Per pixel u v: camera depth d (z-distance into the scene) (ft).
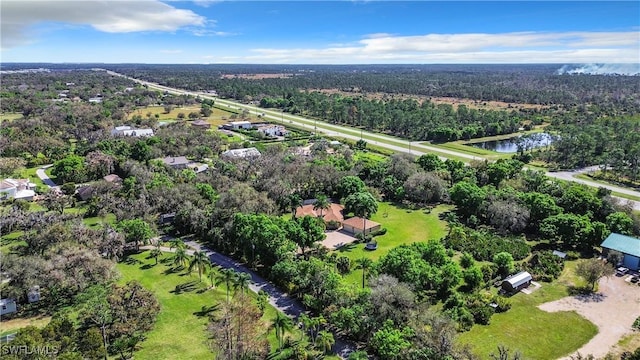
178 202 369.91
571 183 454.40
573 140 586.86
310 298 240.53
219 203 347.56
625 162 528.22
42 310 241.35
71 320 226.79
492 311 238.27
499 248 314.14
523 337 220.02
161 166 491.31
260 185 412.77
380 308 214.90
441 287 258.57
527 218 347.97
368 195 371.56
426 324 208.85
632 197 432.25
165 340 217.15
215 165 499.51
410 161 497.46
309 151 585.22
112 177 463.01
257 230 289.33
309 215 342.03
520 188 425.28
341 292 230.27
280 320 207.82
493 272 281.54
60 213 362.53
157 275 284.00
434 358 184.24
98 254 273.13
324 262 275.18
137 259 306.55
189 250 320.50
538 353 207.92
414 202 428.15
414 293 240.12
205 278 281.13
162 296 258.16
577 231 315.99
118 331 213.87
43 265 242.58
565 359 203.82
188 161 539.70
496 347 211.20
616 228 324.60
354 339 217.77
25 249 297.94
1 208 366.02
